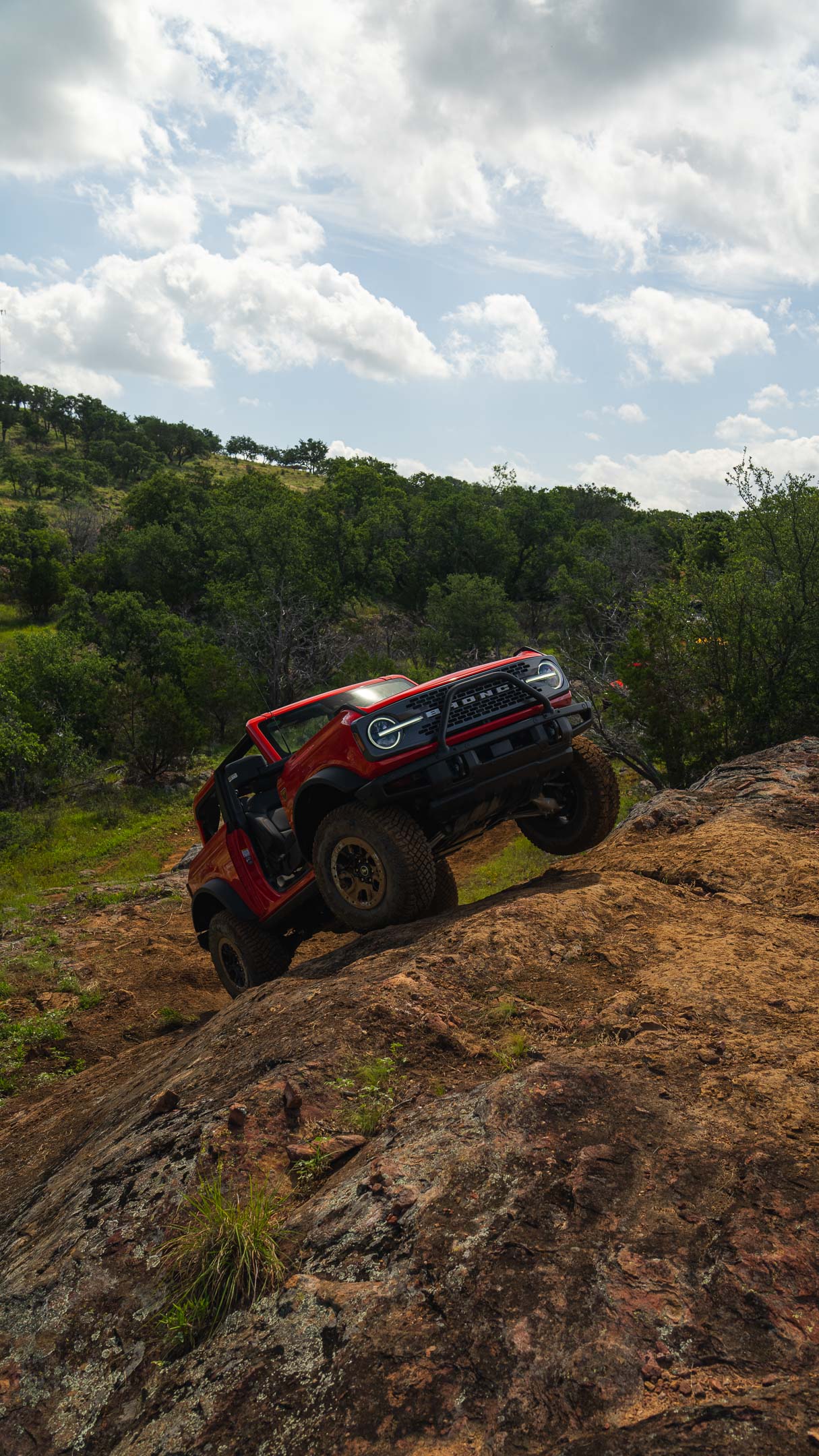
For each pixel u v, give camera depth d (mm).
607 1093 2561
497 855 12773
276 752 5676
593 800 5254
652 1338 1738
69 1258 2531
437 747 4301
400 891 4324
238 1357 1978
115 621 39344
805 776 6570
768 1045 2734
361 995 3500
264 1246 2225
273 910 5645
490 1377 1727
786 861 4539
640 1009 3111
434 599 60688
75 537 79562
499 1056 2947
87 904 13273
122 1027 7723
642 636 12945
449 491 106438
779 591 12148
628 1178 2191
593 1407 1622
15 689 29891
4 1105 6031
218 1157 2689
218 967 6391
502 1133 2422
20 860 19172
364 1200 2318
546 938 3826
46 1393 2111
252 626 39906
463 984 3516
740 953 3537
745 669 12328
